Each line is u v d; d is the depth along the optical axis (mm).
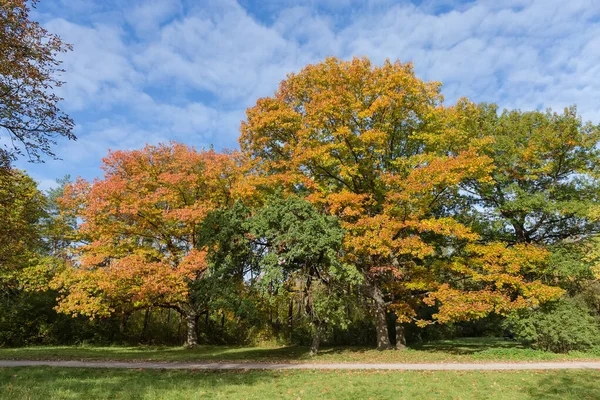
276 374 13102
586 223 23125
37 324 26203
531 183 23688
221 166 23766
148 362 16094
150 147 24516
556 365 14383
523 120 23641
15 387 9867
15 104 10625
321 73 21625
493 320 33031
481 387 10766
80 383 10867
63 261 27344
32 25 10586
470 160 17688
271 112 20641
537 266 20547
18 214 17312
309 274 18516
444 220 18656
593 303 23031
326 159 18797
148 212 21969
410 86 19719
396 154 22703
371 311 22516
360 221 17750
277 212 17453
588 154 22547
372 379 11953
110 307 22750
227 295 17859
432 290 20344
